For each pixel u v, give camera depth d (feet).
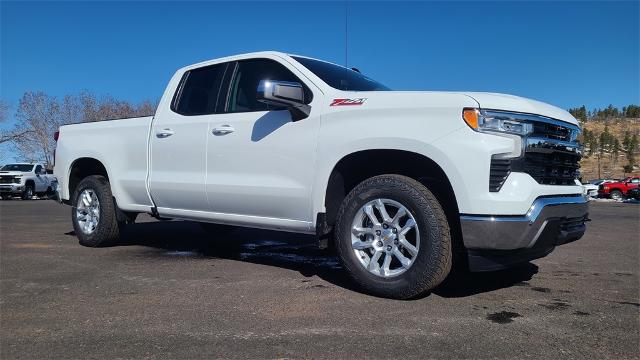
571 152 13.24
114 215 20.08
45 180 93.30
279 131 14.75
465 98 12.01
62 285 14.10
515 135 11.75
